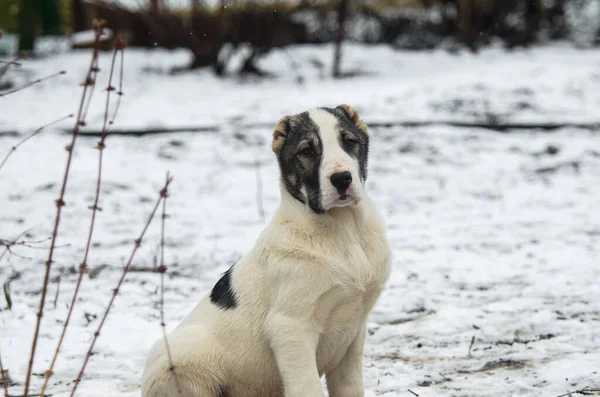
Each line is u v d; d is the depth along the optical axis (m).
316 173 5.04
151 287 8.73
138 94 21.12
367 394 5.97
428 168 14.61
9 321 7.58
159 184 13.59
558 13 30.83
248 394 5.27
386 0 30.34
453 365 6.57
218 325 5.22
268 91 21.50
